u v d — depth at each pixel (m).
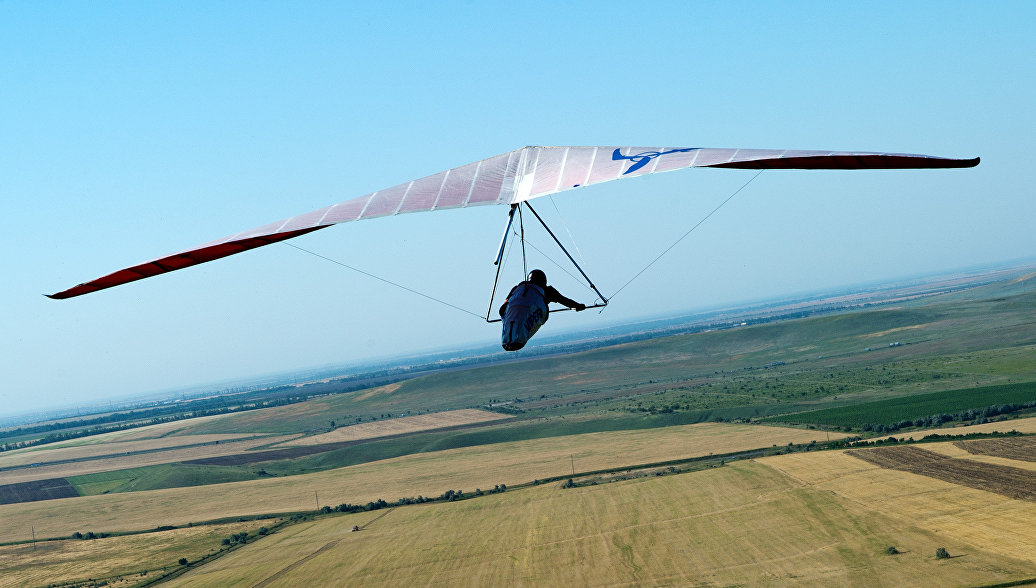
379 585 61.06
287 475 151.38
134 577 78.31
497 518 79.38
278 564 73.19
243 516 106.75
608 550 62.03
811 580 49.53
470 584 58.12
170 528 103.88
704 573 53.69
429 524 81.50
